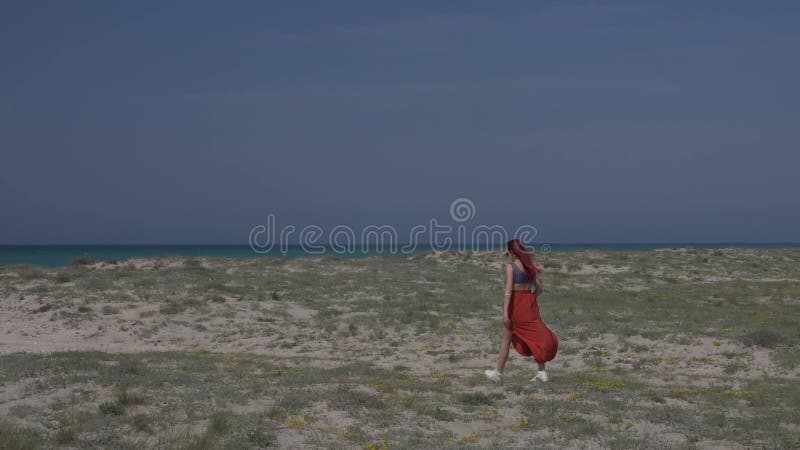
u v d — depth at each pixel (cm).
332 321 2150
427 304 2403
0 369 1156
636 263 4219
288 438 860
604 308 2370
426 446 839
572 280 3406
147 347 1831
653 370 1503
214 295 2441
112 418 902
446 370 1527
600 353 1672
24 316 2142
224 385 1137
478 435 912
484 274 3525
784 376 1432
